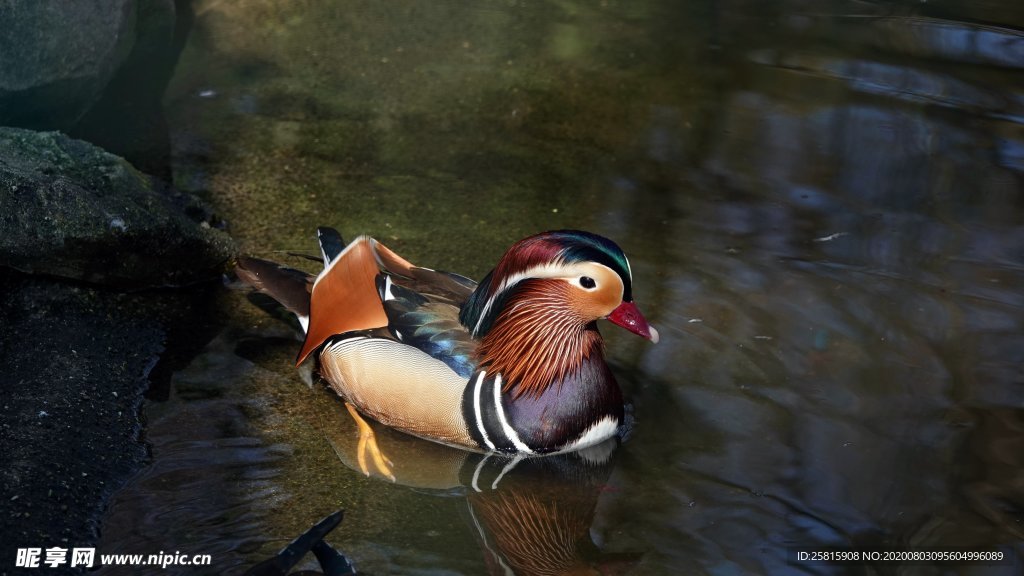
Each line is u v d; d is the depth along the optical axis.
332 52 12.94
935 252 9.45
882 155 11.09
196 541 6.26
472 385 7.30
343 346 7.70
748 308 8.66
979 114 11.92
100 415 7.20
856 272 9.14
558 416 7.24
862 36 13.92
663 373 7.99
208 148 10.72
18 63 9.30
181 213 8.99
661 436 7.41
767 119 11.86
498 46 13.38
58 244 8.23
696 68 13.02
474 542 6.48
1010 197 10.34
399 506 6.78
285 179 10.34
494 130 11.51
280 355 8.18
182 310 8.58
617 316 7.23
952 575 6.09
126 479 6.73
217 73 12.19
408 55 13.02
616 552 6.38
